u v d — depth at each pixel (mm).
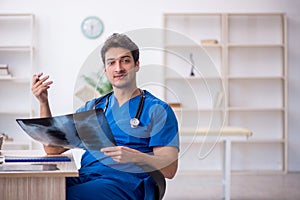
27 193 2021
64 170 2055
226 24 7094
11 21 7012
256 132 7371
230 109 7109
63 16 7035
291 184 6148
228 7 7219
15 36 7020
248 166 7344
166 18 7211
